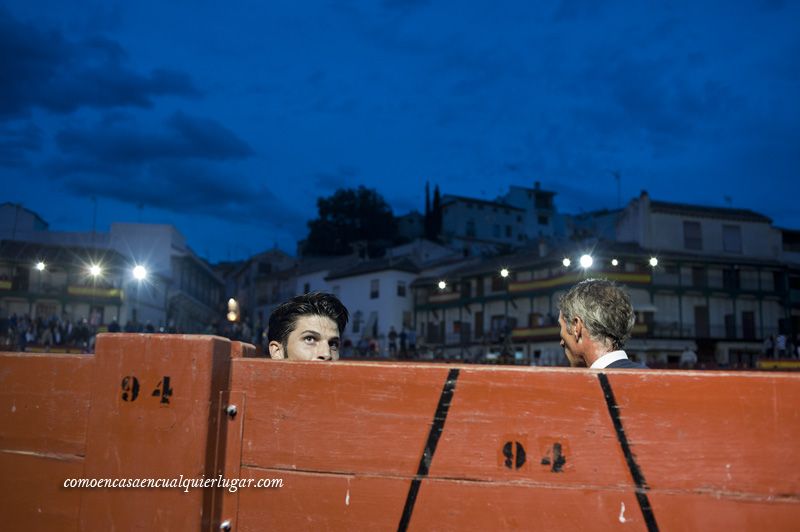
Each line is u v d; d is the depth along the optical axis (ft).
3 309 126.62
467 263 165.37
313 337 9.97
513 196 229.86
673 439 5.42
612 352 8.23
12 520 6.77
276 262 208.44
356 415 6.08
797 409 5.28
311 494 6.07
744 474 5.26
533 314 134.62
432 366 5.98
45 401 6.89
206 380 6.23
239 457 6.31
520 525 5.56
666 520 5.32
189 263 173.58
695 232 135.64
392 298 155.94
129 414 6.39
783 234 143.43
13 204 148.56
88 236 151.12
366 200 225.15
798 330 134.72
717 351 126.41
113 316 134.41
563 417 5.63
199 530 5.99
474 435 5.78
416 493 5.82
